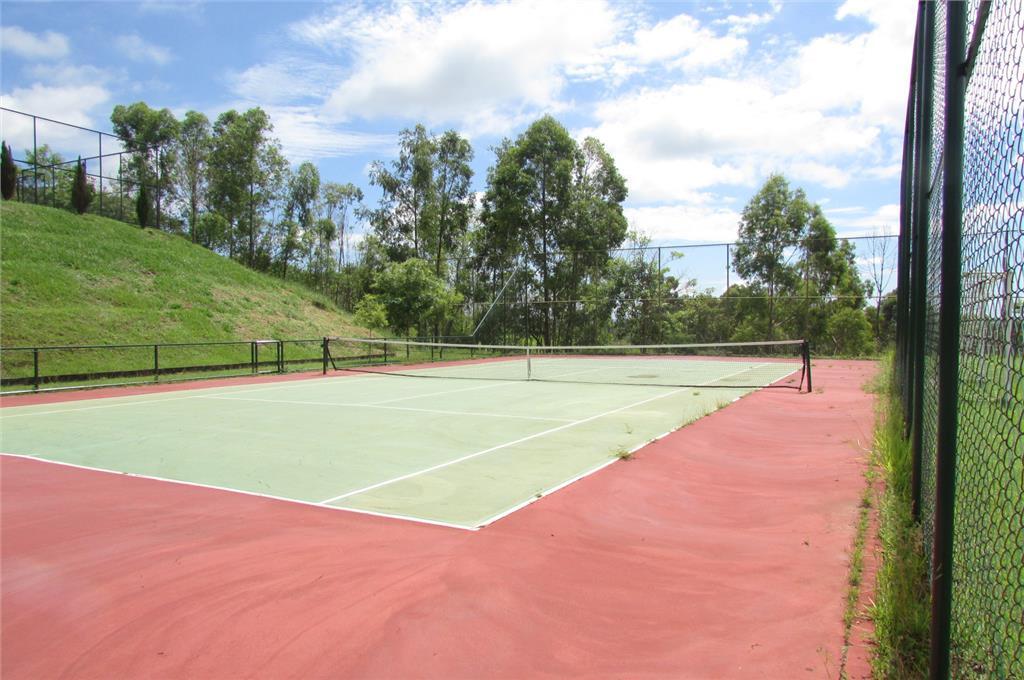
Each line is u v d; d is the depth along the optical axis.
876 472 6.63
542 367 24.69
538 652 3.37
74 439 9.64
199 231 48.22
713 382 17.95
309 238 50.78
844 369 22.23
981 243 2.51
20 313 19.86
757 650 3.32
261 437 9.66
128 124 51.25
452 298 31.23
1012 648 2.61
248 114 49.31
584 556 4.71
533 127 37.56
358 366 24.62
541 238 38.50
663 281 31.59
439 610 3.86
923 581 3.64
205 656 3.40
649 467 7.45
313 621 3.75
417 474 7.25
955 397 2.34
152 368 20.11
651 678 3.10
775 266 29.42
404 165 42.09
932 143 4.32
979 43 2.48
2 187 29.62
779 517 5.57
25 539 5.27
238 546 5.01
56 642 3.59
